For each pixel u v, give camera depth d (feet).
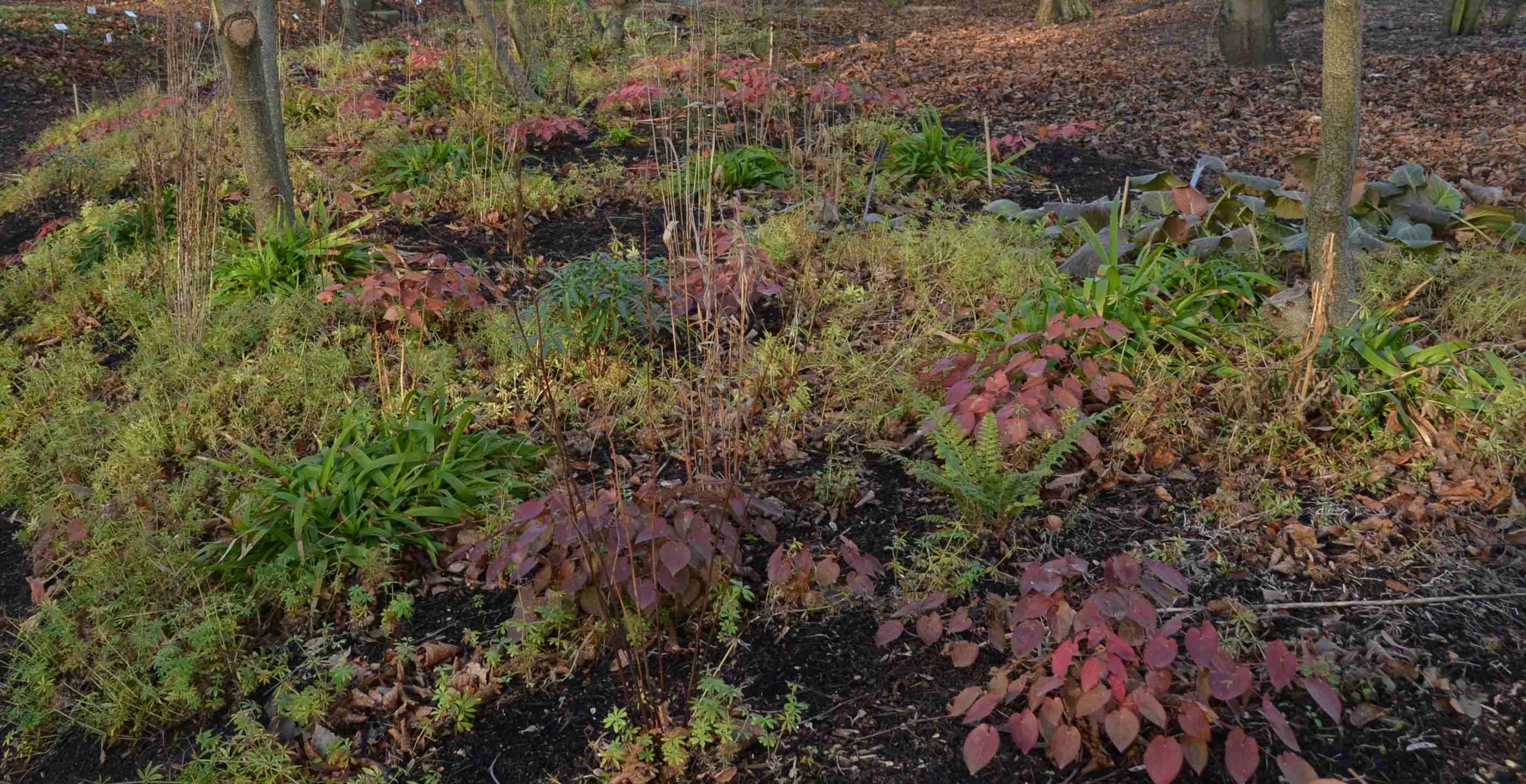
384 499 11.58
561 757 8.66
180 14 19.34
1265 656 8.46
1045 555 10.27
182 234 16.34
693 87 22.49
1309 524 10.36
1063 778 7.90
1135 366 12.64
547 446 12.96
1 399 15.29
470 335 15.88
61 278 19.34
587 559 8.60
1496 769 7.64
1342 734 8.02
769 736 8.48
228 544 11.19
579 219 20.56
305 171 22.67
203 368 15.15
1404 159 23.63
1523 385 11.44
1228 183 16.81
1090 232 14.28
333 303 16.35
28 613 11.47
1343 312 12.63
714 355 12.32
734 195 20.48
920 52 45.39
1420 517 10.16
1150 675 7.75
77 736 9.76
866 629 9.62
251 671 9.71
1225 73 34.09
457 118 25.25
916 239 17.66
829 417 13.15
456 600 10.67
